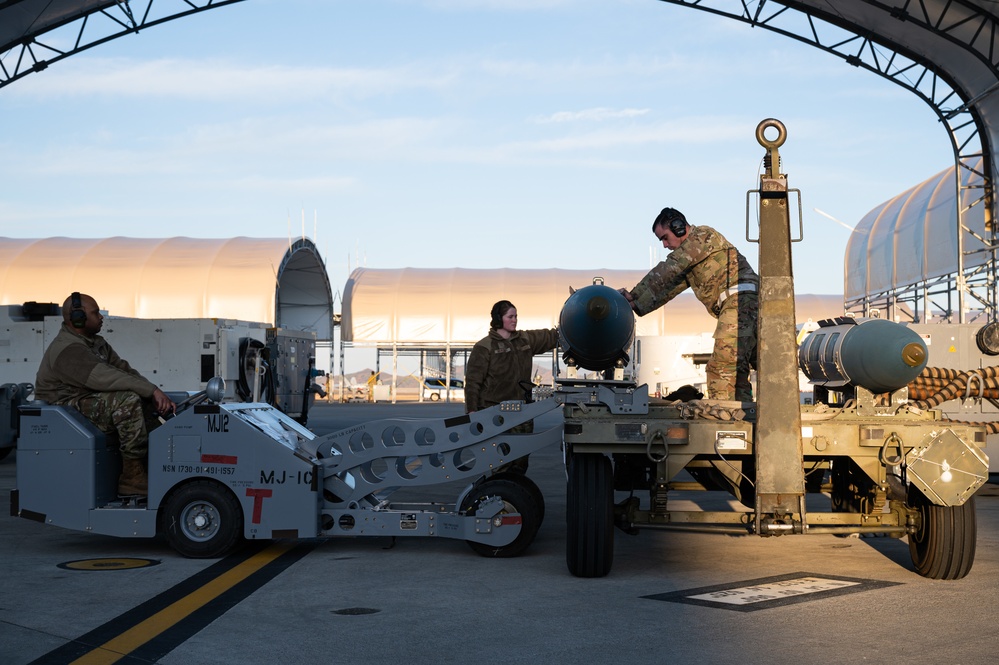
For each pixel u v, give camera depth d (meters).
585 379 7.32
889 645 5.13
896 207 43.03
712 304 7.63
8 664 4.82
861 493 7.64
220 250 52.97
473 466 7.79
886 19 24.61
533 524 7.65
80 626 5.57
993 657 4.91
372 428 7.92
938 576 6.82
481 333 57.75
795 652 5.00
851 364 6.66
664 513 6.76
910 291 39.25
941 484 6.51
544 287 59.66
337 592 6.46
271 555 7.84
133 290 51.22
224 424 7.67
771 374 6.41
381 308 58.19
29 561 7.59
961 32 24.17
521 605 6.07
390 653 5.02
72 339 8.05
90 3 25.19
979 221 30.53
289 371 21.67
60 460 7.79
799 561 7.61
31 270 52.25
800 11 25.73
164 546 8.28
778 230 6.42
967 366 13.73
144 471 8.15
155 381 18.83
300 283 60.84
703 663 4.82
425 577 6.95
